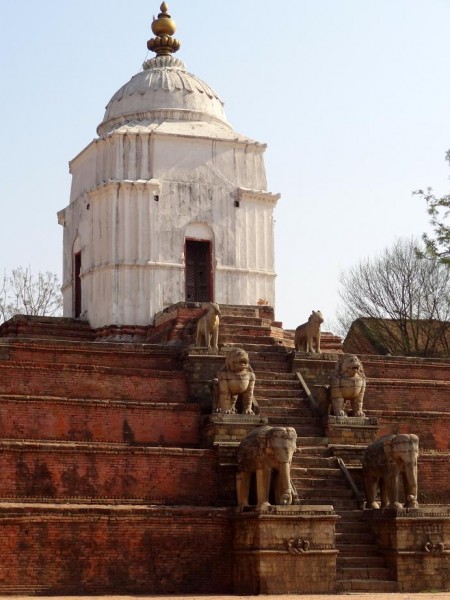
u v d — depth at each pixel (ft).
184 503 102.37
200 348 117.50
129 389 113.29
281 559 94.07
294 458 107.86
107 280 137.80
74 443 104.88
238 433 107.14
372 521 101.30
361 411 114.32
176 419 110.01
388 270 207.31
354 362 113.91
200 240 141.49
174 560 96.27
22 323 136.67
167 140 141.69
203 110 147.43
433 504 111.75
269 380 118.93
